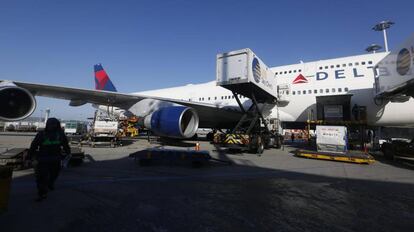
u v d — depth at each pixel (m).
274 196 4.25
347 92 12.01
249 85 10.42
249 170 6.68
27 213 3.28
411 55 7.42
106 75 21.19
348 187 4.97
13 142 13.55
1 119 7.33
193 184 5.02
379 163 8.59
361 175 6.23
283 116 14.08
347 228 2.97
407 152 8.85
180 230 2.83
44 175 3.83
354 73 12.16
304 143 17.88
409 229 2.96
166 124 10.55
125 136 19.09
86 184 4.86
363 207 3.74
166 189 4.61
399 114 11.15
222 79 10.24
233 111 12.83
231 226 2.97
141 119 12.15
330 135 9.53
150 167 6.89
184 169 6.68
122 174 5.88
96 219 3.13
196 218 3.21
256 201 3.97
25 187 4.58
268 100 13.75
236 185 4.98
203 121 14.47
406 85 7.98
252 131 12.21
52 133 3.98
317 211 3.54
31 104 7.68
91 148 11.27
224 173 6.21
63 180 5.15
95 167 6.70
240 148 10.24
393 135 26.48
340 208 3.69
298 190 4.67
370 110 11.60
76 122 29.94
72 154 6.63
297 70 13.96
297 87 13.47
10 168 3.34
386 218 3.30
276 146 12.86
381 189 4.84
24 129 37.75
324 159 9.14
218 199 4.04
